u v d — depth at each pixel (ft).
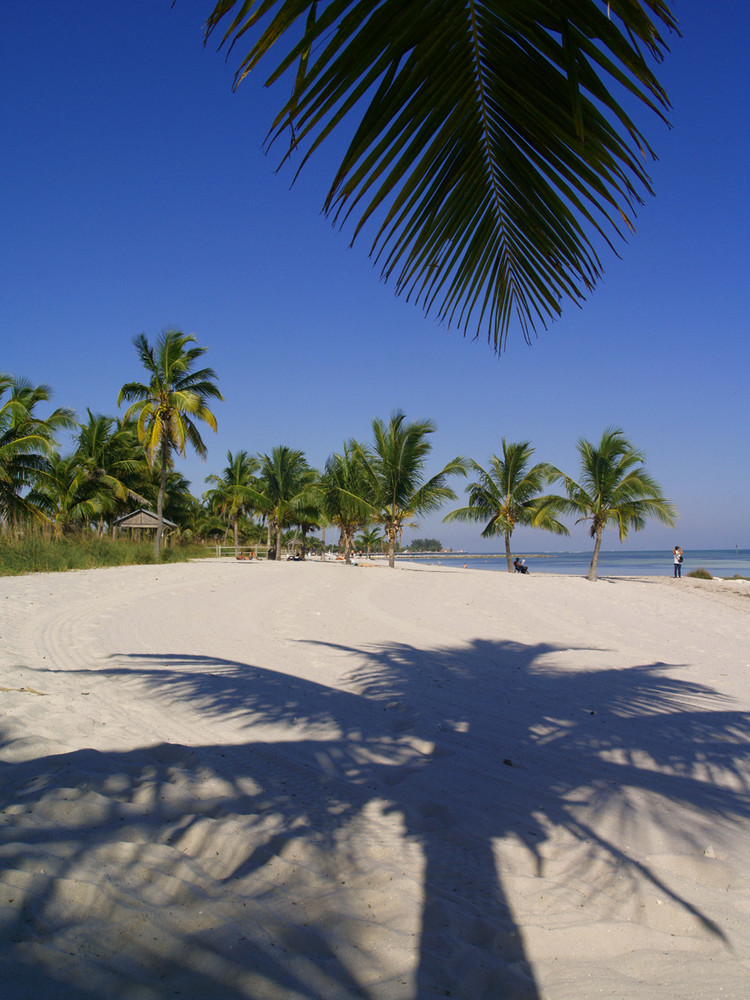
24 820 8.83
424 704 19.10
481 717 18.02
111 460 103.24
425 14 4.99
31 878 7.11
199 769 12.08
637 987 6.73
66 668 21.11
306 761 13.34
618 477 79.05
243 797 10.84
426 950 6.91
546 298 7.33
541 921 7.93
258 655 25.16
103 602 37.60
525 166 6.27
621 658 28.89
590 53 4.98
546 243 6.84
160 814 9.70
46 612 32.86
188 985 5.71
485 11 5.15
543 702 20.20
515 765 14.01
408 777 12.85
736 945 7.67
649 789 12.91
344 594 48.19
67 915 6.56
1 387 72.49
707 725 18.04
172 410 80.23
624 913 8.29
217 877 7.97
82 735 13.69
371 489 95.04
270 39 4.78
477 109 5.99
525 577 67.87
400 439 89.71
